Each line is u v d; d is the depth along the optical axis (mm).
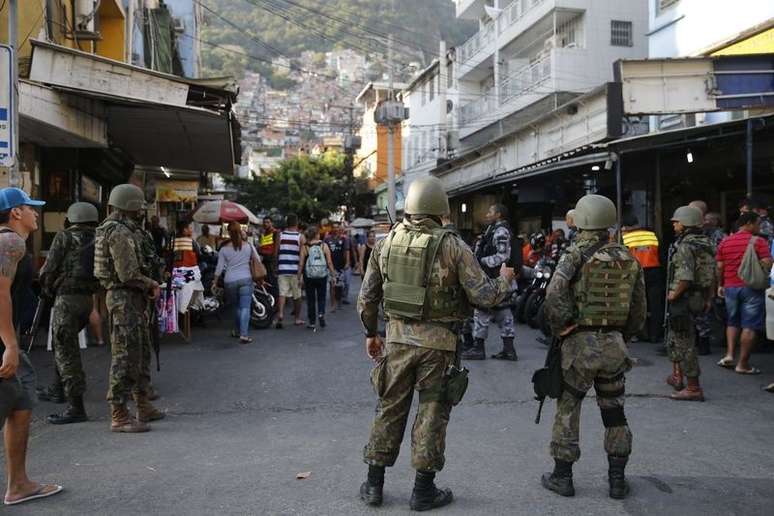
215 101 10875
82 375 6172
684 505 4168
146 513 4047
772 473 4734
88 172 13305
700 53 14445
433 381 4047
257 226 27016
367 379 7754
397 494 4336
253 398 6984
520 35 27891
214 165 17125
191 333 11172
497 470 4781
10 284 3969
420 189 4148
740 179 12961
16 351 3965
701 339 9125
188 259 10320
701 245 6695
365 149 57344
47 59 9156
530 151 19000
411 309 4008
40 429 5902
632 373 7918
